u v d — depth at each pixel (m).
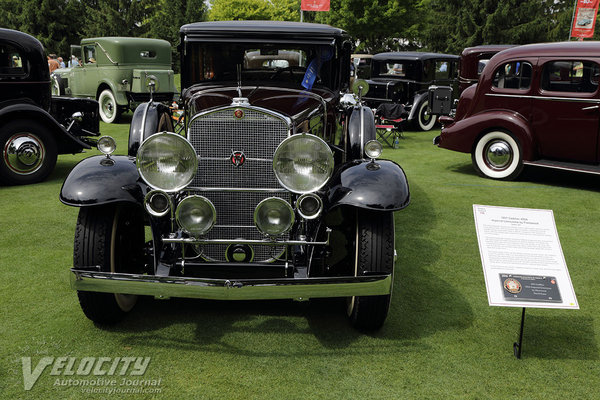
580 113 6.50
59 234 4.74
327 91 4.20
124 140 10.13
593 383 2.64
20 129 6.40
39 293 3.52
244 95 3.61
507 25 37.28
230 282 2.53
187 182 2.75
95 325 3.10
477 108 7.45
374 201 2.83
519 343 2.84
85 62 13.67
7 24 41.03
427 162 8.75
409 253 4.48
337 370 2.69
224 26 4.03
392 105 10.27
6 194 6.10
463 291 3.73
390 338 3.04
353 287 2.62
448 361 2.81
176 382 2.56
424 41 42.53
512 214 2.94
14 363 2.69
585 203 6.14
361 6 35.41
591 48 6.35
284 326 3.14
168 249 2.97
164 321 3.17
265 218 2.74
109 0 49.44
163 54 13.50
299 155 2.68
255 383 2.56
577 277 4.02
